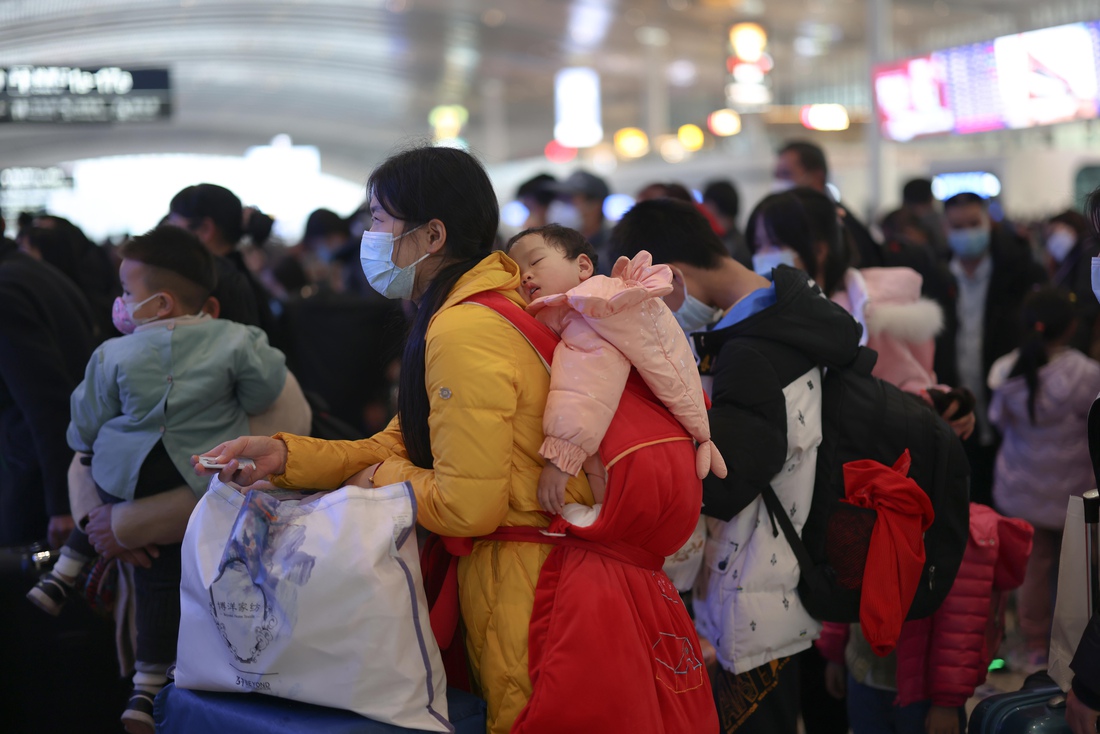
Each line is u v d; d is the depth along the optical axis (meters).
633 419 1.69
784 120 19.89
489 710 1.69
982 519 2.25
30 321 2.81
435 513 1.62
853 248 3.17
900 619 2.03
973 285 4.55
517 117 46.28
